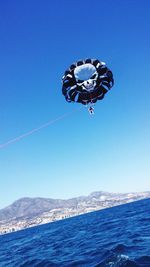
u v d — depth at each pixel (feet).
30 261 84.84
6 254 134.51
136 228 115.75
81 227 204.95
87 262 65.62
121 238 94.63
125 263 56.54
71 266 65.26
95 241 102.06
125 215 230.27
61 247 107.65
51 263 73.67
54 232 229.66
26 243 177.68
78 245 101.81
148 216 162.91
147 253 62.03
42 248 120.26
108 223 177.99
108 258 63.26
